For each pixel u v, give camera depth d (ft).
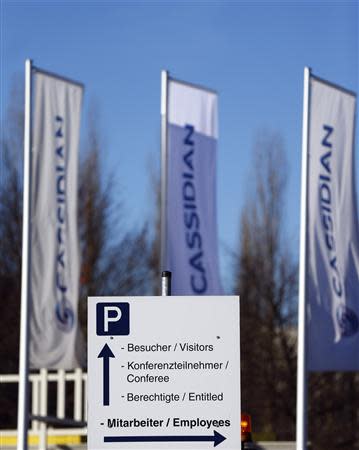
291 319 163.22
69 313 72.49
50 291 71.77
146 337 29.45
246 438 39.32
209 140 73.77
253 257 167.02
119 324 29.48
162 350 29.43
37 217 71.77
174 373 29.37
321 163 70.69
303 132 70.54
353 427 156.87
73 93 73.56
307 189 70.38
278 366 159.84
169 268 72.08
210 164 73.72
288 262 165.17
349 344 70.03
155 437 29.27
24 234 71.10
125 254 174.81
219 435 29.25
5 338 161.17
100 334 29.48
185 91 73.41
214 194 73.51
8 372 160.76
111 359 29.43
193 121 73.46
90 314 29.50
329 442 156.15
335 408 156.15
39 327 71.00
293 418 158.30
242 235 168.66
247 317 162.71
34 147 71.92
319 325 69.36
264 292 164.35
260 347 160.45
